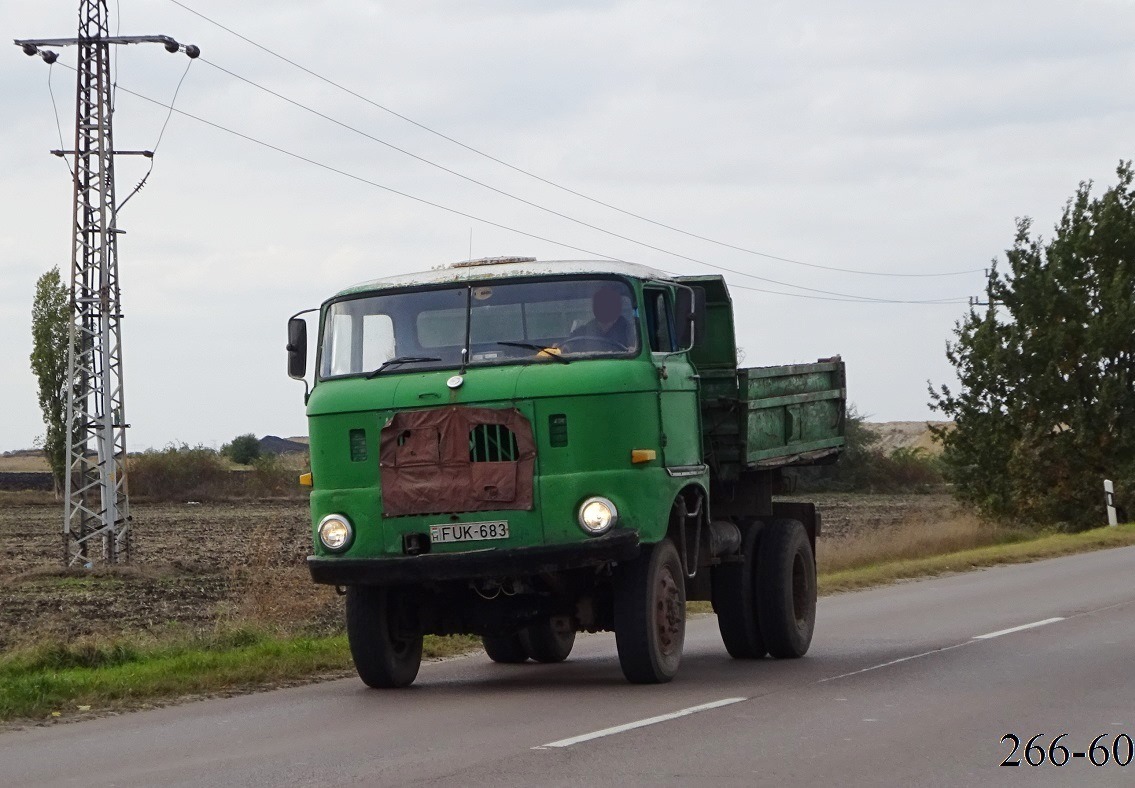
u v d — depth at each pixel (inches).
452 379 465.4
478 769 323.6
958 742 351.6
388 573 460.8
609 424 456.1
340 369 490.6
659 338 494.9
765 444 575.8
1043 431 1583.4
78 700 459.5
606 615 497.0
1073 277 1583.4
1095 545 1233.4
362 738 375.6
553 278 479.5
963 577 959.0
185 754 359.3
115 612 879.1
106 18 1322.6
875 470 3272.6
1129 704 406.9
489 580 482.6
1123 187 1594.5
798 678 488.1
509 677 531.8
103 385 1326.3
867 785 302.2
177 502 2854.3
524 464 456.8
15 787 320.2
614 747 349.1
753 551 575.5
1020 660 511.8
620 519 453.7
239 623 635.5
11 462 5487.2
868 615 722.8
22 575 1157.1
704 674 512.1
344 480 474.6
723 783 303.9
